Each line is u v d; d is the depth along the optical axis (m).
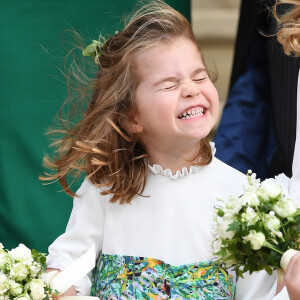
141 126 6.71
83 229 6.92
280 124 9.32
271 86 9.55
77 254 6.93
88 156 6.96
